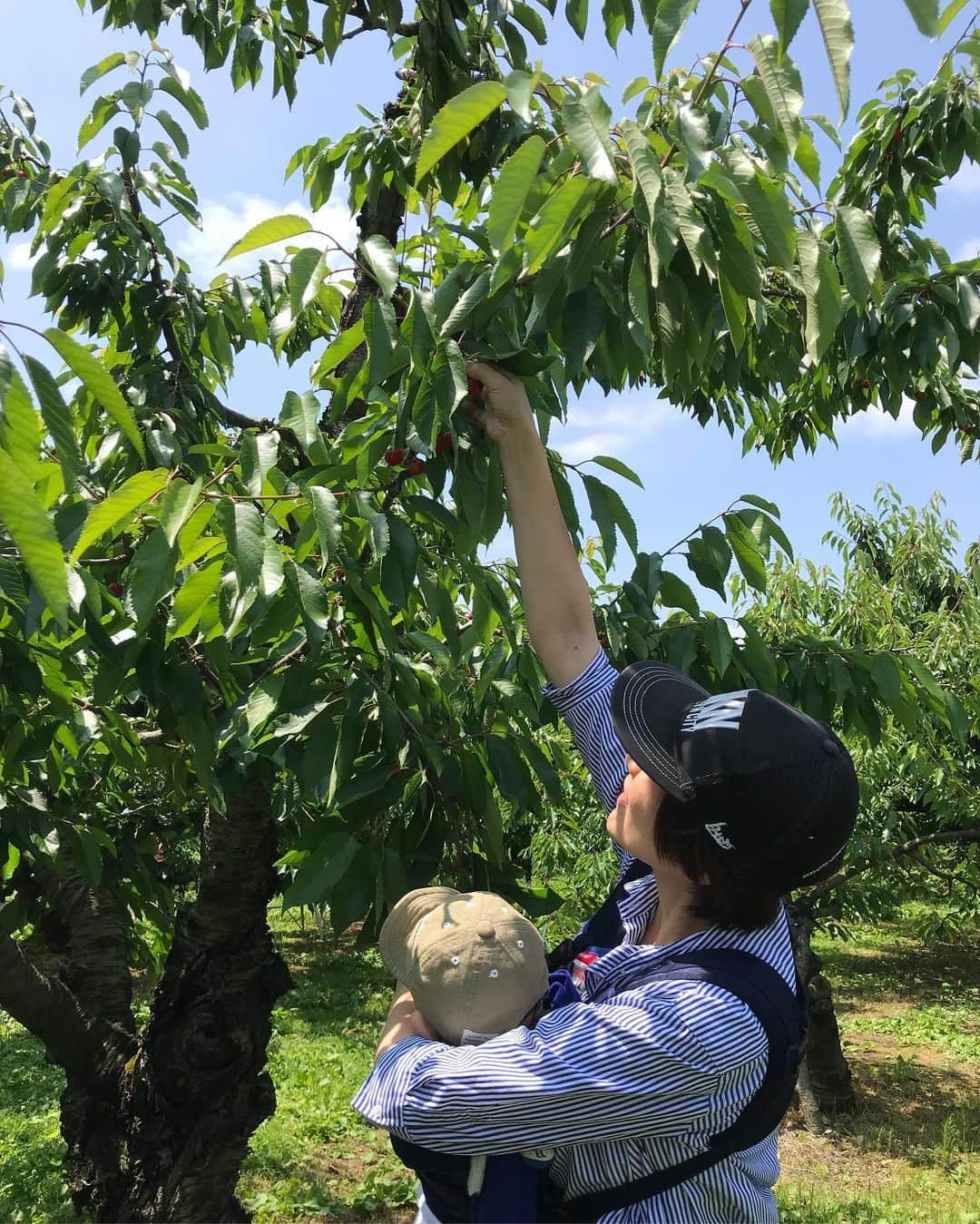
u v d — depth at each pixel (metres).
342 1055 10.06
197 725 2.12
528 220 1.67
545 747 3.75
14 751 2.42
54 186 3.13
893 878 8.78
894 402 3.25
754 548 2.48
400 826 2.10
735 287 1.55
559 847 7.01
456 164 2.93
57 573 0.99
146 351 3.46
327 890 1.92
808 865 1.11
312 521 1.74
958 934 11.80
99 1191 3.70
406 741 1.98
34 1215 5.95
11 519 0.97
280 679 1.96
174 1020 3.52
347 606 1.95
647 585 2.53
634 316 1.65
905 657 2.79
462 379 1.60
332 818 2.03
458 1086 1.05
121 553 2.27
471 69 3.12
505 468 1.76
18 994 3.50
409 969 1.24
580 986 1.30
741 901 1.13
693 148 1.41
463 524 1.93
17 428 1.08
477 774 2.11
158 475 1.59
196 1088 3.44
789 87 1.37
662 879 1.24
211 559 1.70
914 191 3.50
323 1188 6.59
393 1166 7.06
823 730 1.19
